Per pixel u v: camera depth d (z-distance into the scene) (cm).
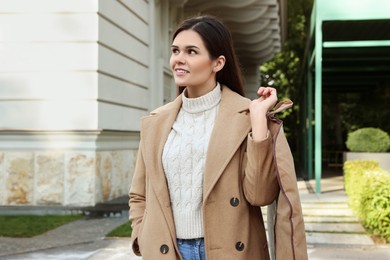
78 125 838
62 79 845
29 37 851
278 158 192
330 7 1082
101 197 866
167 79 1358
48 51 848
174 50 216
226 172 200
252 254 203
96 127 834
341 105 2477
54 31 847
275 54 2859
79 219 784
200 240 205
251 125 201
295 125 3212
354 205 777
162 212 209
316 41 1097
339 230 702
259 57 2461
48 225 726
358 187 749
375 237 657
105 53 875
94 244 618
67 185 839
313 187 1202
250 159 195
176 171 209
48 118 844
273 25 2039
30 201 845
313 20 1242
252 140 194
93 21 838
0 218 784
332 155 2178
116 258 552
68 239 642
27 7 852
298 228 190
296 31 2972
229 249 198
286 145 197
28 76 850
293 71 3175
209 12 1669
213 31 213
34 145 848
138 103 1077
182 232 207
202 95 215
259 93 205
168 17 1390
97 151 848
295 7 2939
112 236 655
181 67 211
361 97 2144
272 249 205
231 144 201
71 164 838
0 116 853
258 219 208
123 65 973
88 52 840
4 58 855
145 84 1133
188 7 1603
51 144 845
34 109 847
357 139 1348
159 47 1287
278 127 199
